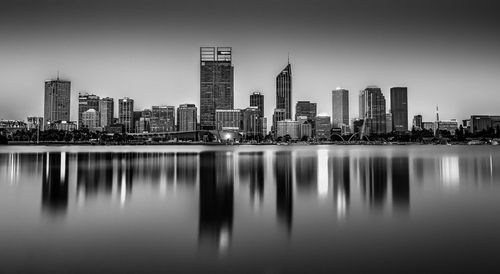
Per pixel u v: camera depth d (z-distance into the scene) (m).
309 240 22.41
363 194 40.66
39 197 38.66
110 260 19.05
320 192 42.34
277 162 101.62
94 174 63.84
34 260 19.06
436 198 37.84
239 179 56.34
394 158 123.12
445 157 128.88
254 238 22.88
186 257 19.48
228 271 17.61
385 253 19.97
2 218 28.44
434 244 21.48
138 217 28.81
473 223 26.50
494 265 18.16
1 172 67.50
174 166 84.06
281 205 34.00
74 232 24.36
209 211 31.08
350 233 23.94
